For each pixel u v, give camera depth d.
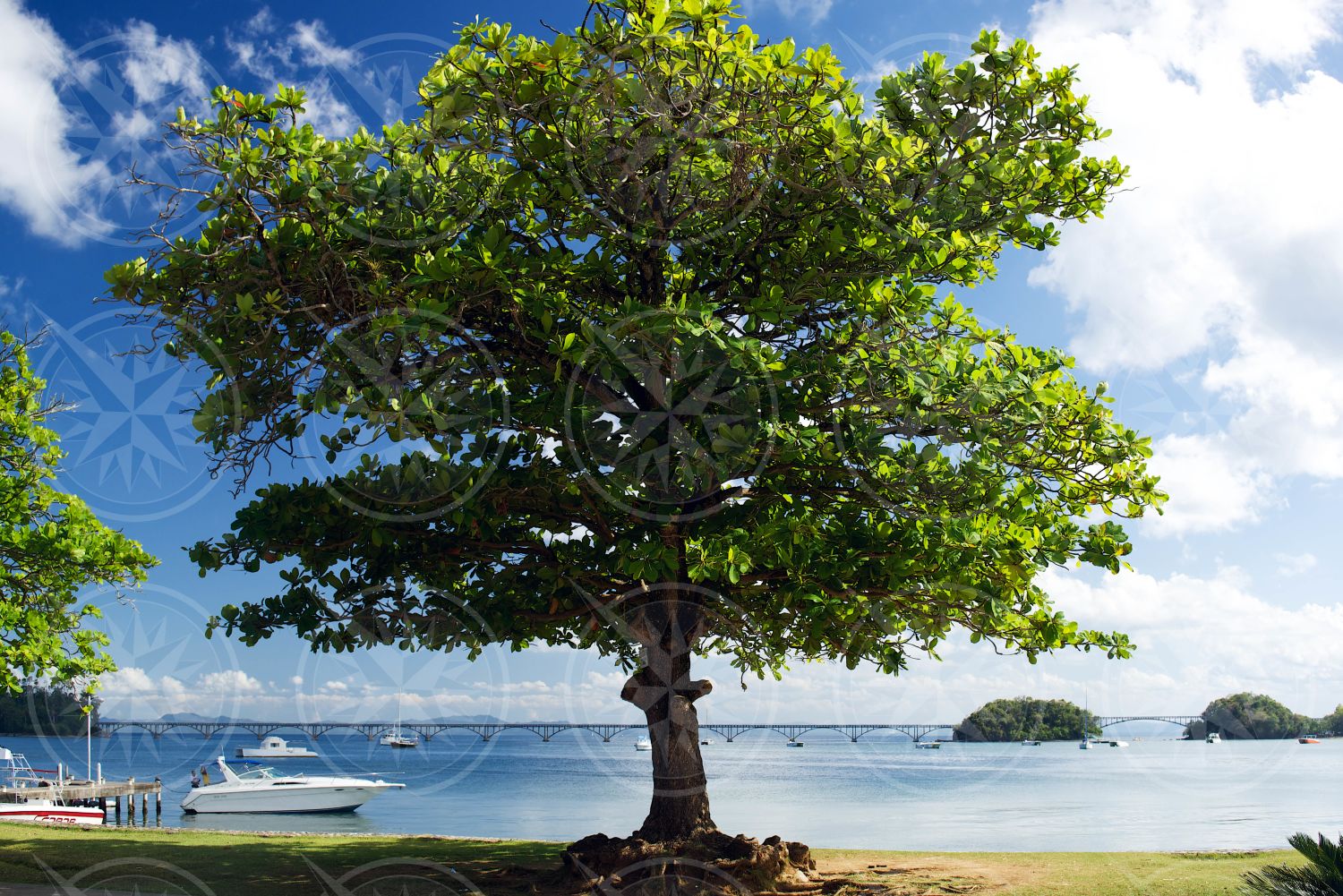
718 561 9.32
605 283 11.17
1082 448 10.45
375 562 11.66
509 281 9.74
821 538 10.81
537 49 9.06
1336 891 7.78
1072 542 10.90
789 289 10.64
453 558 11.88
